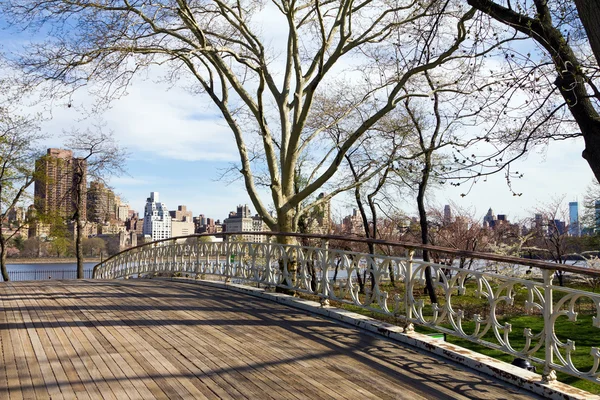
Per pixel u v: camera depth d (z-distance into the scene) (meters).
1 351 5.05
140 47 10.90
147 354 5.07
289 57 12.80
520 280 4.45
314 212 20.11
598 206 22.72
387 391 4.20
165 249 13.91
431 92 10.81
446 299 5.28
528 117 7.08
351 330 6.36
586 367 7.31
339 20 12.27
